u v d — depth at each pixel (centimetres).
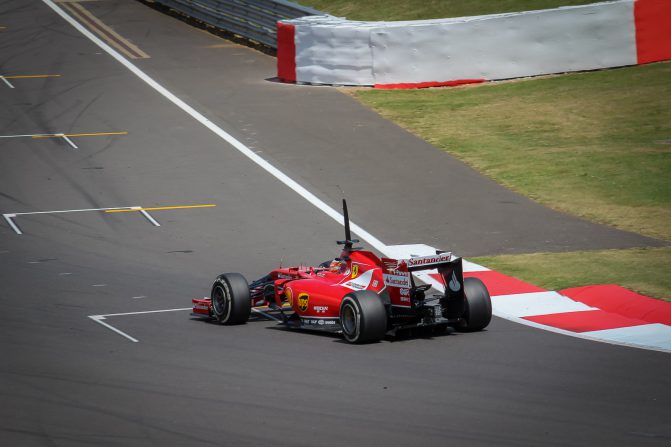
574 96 11156
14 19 17050
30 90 12269
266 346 4675
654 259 6384
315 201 8112
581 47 12038
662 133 9794
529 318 5197
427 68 12012
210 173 8944
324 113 10981
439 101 11394
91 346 4691
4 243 7081
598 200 8025
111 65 13650
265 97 11788
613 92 11169
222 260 6656
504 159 9269
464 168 9031
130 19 17000
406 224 7481
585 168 8900
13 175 8919
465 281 4922
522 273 6178
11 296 5775
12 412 3675
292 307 5088
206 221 7625
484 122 10494
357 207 7950
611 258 6450
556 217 7606
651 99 10819
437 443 3256
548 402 3700
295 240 7125
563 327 4991
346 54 12144
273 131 10325
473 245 6925
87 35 15725
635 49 12069
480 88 11825
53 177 8869
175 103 11569
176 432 3419
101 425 3509
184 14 17312
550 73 12106
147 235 7288
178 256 6762
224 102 11581
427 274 6275
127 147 9831
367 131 10275
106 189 8512
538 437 3303
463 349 4550
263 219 7662
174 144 9912
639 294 5528
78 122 10806
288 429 3425
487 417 3528
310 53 12338
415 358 4391
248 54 14375
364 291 4697
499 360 4334
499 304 5506
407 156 9412
